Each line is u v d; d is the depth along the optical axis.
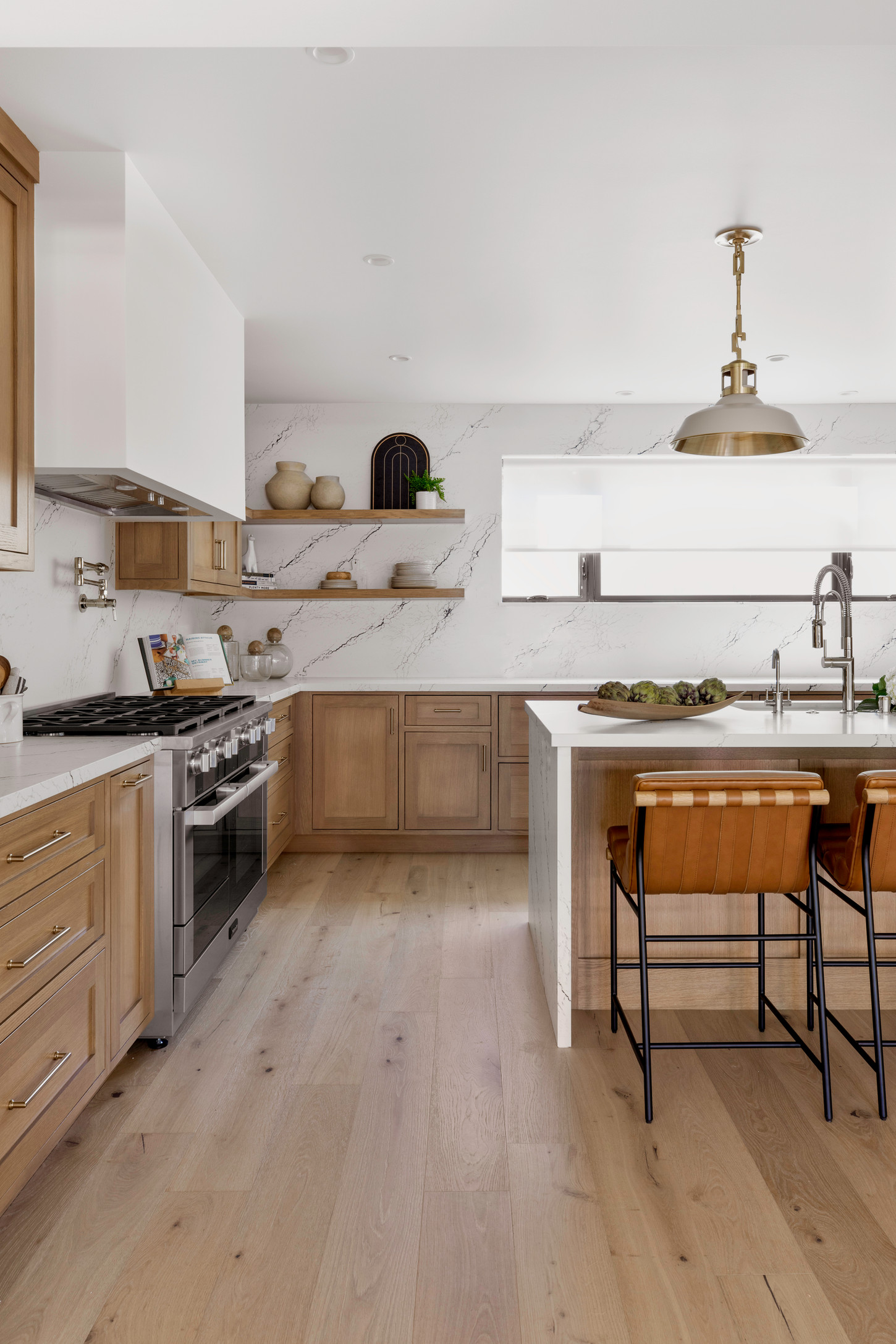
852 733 2.45
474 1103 2.23
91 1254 1.67
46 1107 1.83
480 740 4.77
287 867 4.55
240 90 2.13
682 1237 1.71
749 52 2.00
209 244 2.99
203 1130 2.10
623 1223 1.76
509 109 2.22
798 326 3.86
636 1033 2.63
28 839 1.75
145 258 2.56
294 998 2.88
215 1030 2.65
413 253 3.08
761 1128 2.12
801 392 4.98
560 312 3.67
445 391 4.93
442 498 5.03
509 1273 1.62
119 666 3.80
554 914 2.64
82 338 2.39
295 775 4.79
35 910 1.77
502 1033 2.62
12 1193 1.67
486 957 3.25
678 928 2.77
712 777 2.14
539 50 1.98
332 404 5.23
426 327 3.85
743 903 2.77
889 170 2.53
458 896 4.05
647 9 1.62
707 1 1.59
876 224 2.88
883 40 1.72
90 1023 2.07
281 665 5.02
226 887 3.03
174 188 2.61
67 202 2.40
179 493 2.89
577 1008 2.80
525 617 5.30
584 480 5.32
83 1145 2.04
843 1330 1.48
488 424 5.24
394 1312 1.52
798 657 5.34
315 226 2.87
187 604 4.84
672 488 5.32
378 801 4.78
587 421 5.25
